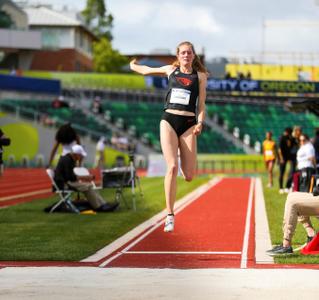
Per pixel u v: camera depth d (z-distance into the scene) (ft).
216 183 139.03
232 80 244.22
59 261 43.62
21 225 63.87
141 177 163.22
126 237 56.44
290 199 45.62
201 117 43.62
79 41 335.47
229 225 65.36
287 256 44.78
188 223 67.36
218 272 38.63
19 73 251.60
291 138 107.55
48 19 323.37
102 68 355.97
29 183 142.61
